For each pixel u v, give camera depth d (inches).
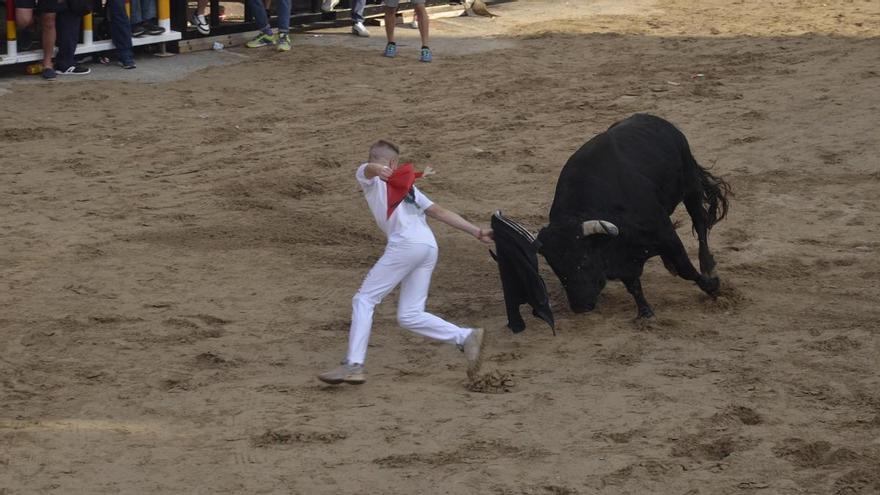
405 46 1152.2
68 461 389.7
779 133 857.5
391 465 388.5
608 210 489.7
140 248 613.9
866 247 629.6
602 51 1150.3
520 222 674.2
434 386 455.5
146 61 1043.9
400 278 444.5
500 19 1312.7
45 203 682.8
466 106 935.7
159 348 488.7
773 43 1186.6
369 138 840.9
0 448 397.7
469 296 561.0
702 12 1375.5
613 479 379.6
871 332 509.7
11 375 458.9
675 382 459.2
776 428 417.7
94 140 813.9
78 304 534.6
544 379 462.0
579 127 878.4
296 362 478.6
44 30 947.3
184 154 790.5
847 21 1307.8
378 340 505.0
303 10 1232.2
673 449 401.1
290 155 796.6
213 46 1098.7
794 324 522.0
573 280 469.7
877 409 433.7
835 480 378.3
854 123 876.6
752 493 371.2
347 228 661.9
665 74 1048.2
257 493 369.7
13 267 579.8
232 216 673.0
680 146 548.4
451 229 662.5
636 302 523.8
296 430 411.8
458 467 386.9
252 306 539.5
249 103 925.8
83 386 450.6
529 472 383.6
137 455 394.9
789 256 616.7
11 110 871.1
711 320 528.4
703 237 570.9
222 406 434.0
